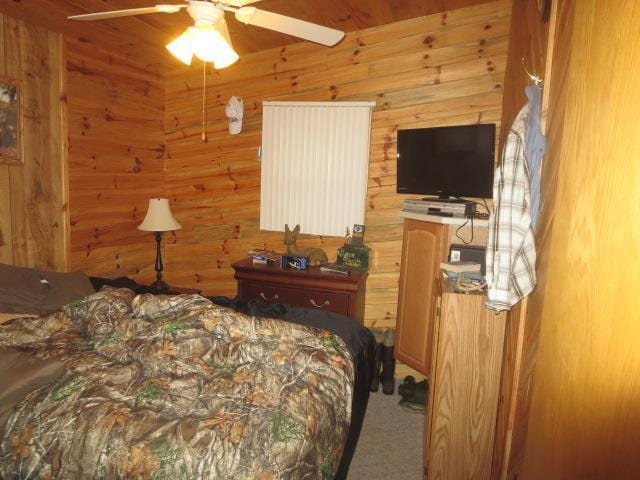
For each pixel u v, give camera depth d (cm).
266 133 352
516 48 251
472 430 197
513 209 152
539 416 117
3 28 252
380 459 232
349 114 329
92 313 189
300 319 233
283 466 122
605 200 81
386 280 336
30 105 270
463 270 211
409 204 281
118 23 275
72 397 141
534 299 150
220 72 363
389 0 276
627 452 65
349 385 172
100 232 330
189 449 123
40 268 284
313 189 346
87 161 313
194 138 378
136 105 352
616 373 71
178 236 392
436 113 311
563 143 113
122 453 123
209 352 165
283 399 144
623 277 71
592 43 96
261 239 371
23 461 129
